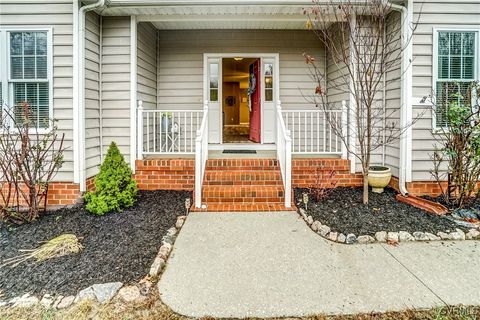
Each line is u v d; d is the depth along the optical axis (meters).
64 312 2.51
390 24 5.59
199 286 2.82
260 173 5.35
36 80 5.07
